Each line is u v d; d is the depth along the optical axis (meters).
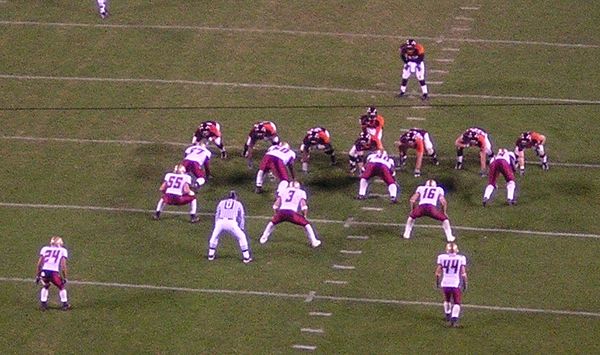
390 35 64.69
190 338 43.44
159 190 53.06
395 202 51.91
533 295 45.72
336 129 57.28
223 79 61.22
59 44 64.19
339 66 62.09
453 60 62.41
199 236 49.81
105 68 62.25
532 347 42.66
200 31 65.06
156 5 67.62
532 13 66.69
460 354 42.28
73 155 55.66
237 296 45.81
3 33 65.12
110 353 42.75
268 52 63.28
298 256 48.41
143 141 56.62
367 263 47.78
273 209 51.66
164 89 60.53
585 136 56.50
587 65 61.97
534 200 51.94
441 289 45.84
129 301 45.62
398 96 59.59
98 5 67.19
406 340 43.12
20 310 45.16
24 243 49.28
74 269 47.53
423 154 55.44
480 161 54.84
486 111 58.34
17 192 52.91
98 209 51.72
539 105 58.78
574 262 47.72
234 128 57.50
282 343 43.09
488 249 48.59
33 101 59.81
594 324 44.03
